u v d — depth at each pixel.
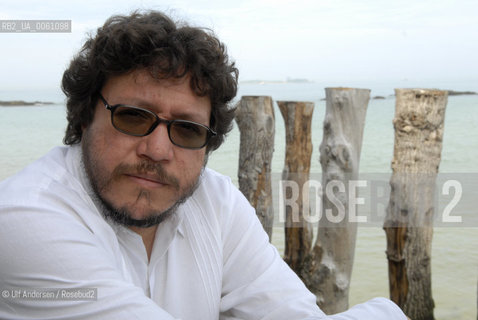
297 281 1.22
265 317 1.15
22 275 0.86
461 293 3.09
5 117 20.31
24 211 0.88
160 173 1.00
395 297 2.92
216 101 1.11
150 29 0.98
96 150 1.00
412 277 2.85
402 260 2.86
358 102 2.92
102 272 0.89
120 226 1.05
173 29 1.04
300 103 3.11
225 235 1.22
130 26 0.98
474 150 9.91
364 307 1.09
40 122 17.59
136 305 0.88
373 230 4.46
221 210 1.21
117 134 0.99
